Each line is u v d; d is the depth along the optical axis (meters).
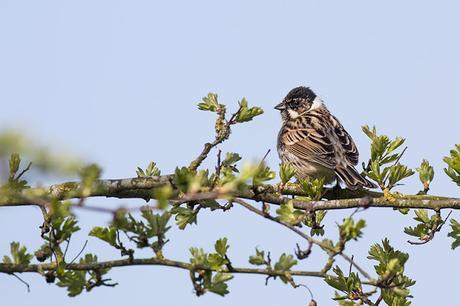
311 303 8.94
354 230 8.59
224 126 11.59
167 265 9.04
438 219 12.04
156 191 7.28
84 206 7.26
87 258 9.48
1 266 9.23
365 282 9.00
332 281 10.62
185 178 8.09
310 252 8.87
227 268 8.96
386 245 11.13
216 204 11.23
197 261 8.98
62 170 5.24
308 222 11.62
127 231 8.88
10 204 9.73
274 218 9.30
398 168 12.20
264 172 8.16
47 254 9.45
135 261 9.12
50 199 8.40
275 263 8.91
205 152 11.61
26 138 5.18
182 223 11.06
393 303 10.65
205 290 8.95
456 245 11.88
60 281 9.33
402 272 10.99
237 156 11.63
